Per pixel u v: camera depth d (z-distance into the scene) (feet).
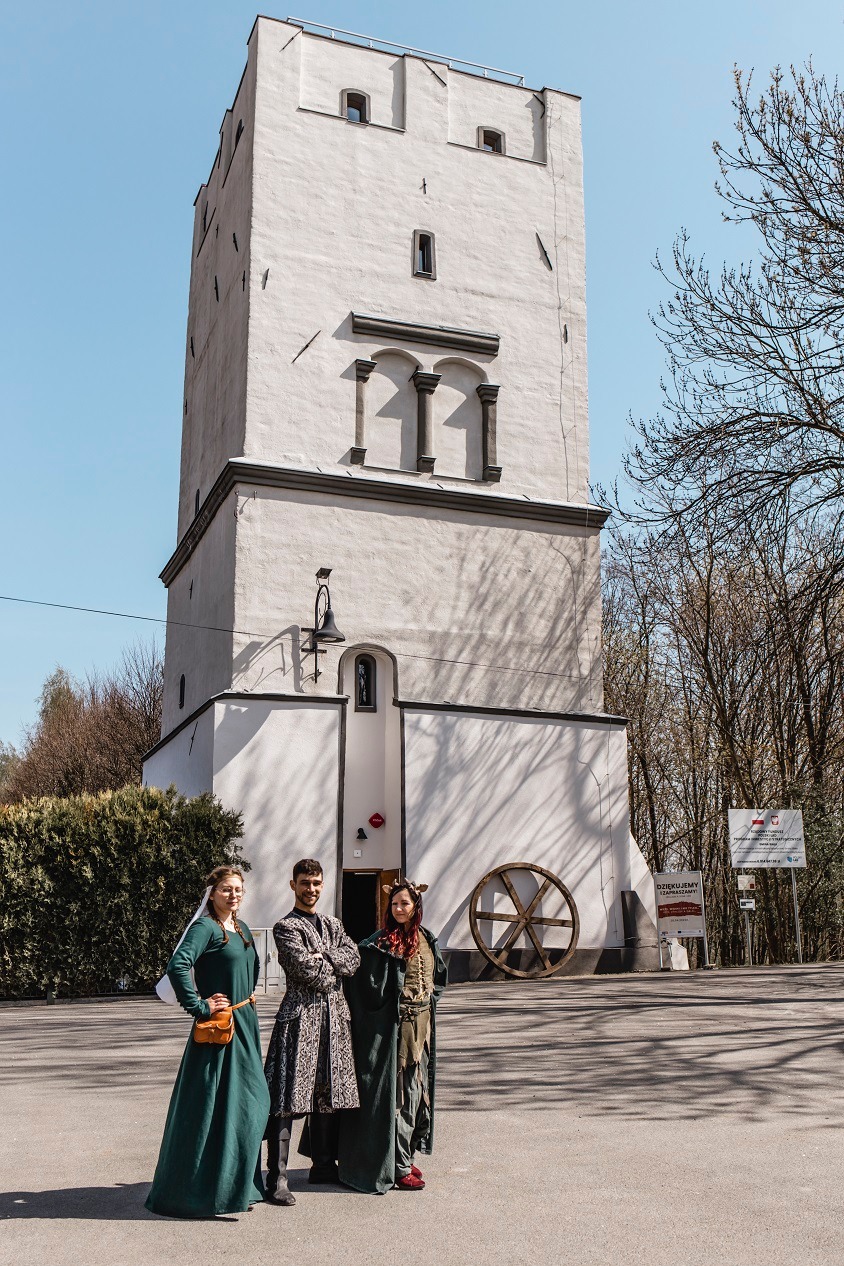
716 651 108.78
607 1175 23.15
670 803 121.19
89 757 153.58
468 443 78.38
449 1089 32.94
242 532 69.82
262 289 74.18
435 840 69.26
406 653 72.43
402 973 23.04
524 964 69.05
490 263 81.71
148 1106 31.09
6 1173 23.71
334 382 74.84
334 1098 21.86
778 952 100.42
